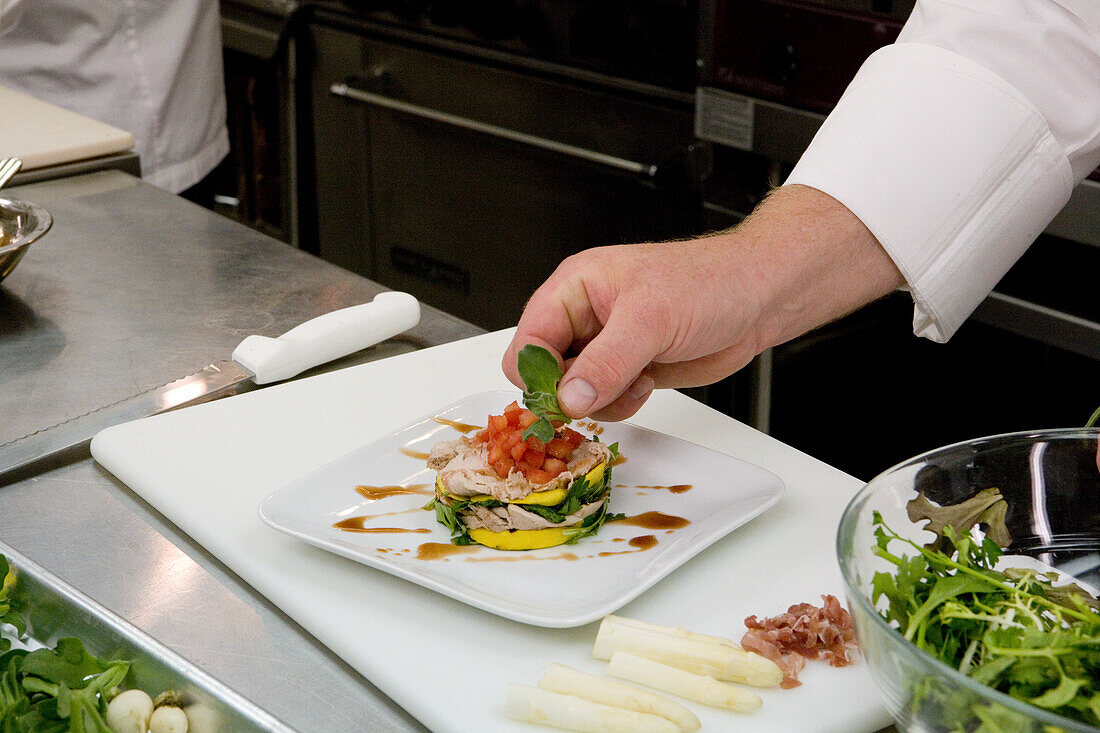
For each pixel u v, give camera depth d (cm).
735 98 176
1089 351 147
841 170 87
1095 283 145
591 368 75
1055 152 90
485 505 79
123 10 211
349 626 70
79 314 119
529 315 84
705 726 62
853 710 63
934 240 88
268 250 137
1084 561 65
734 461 87
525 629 70
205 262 133
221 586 77
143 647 69
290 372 107
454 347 112
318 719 65
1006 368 160
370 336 112
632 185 198
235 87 271
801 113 168
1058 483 65
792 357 177
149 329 116
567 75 202
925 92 88
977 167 88
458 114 224
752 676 63
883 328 169
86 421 97
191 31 222
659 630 66
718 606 73
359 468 87
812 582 76
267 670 69
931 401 170
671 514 83
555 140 209
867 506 61
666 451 90
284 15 246
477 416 96
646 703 60
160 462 90
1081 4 88
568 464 81
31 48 209
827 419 181
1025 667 53
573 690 62
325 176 264
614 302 81
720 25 173
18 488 89
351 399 102
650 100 192
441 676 66
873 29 155
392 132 239
